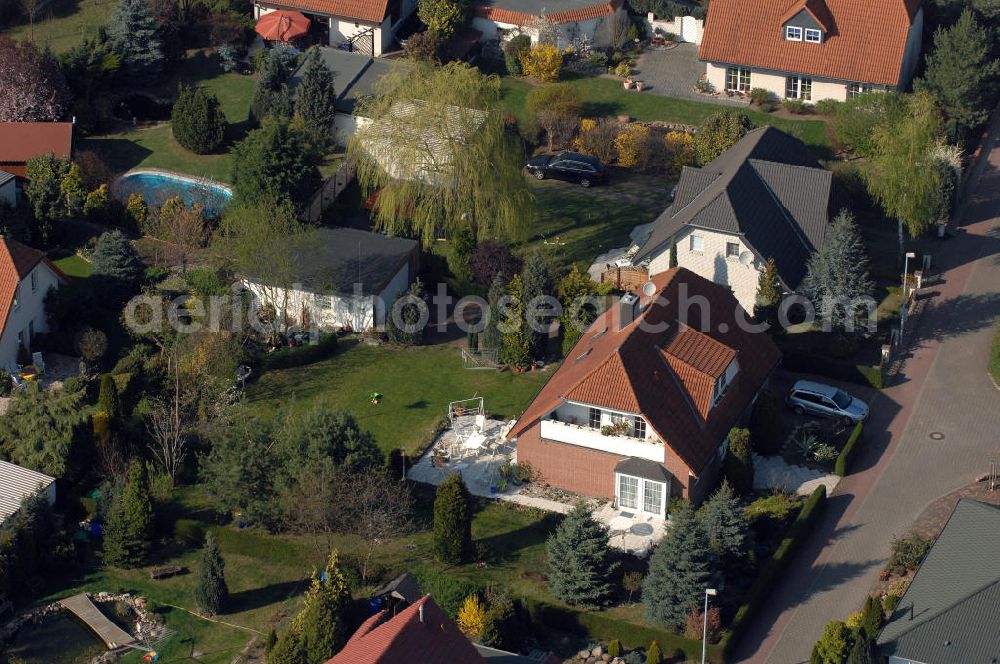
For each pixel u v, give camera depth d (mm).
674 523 102812
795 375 131250
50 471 118375
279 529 115438
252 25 184000
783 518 112625
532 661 94625
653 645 99438
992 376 129125
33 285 138125
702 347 119062
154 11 179000
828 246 133625
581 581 104375
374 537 111875
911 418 124812
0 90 167125
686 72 180000
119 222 155750
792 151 151375
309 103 164125
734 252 136125
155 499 116438
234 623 106750
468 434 124812
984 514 102812
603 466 115500
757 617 104500
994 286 141625
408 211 148250
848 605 105000
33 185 154125
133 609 108562
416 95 145250
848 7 170000
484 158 143500
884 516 113688
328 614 99188
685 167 145875
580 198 159375
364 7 178375
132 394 130625
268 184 147750
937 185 145000
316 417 115500
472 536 113125
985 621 93250
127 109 174375
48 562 111812
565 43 181125
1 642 105000
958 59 162875
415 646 86938
